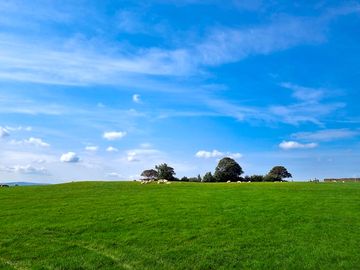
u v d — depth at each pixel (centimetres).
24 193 6116
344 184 7231
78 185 7306
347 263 2823
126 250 3142
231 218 4038
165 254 3041
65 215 4297
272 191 5912
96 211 4469
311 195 5409
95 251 3127
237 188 6475
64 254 3064
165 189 6444
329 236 3419
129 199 5275
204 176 12900
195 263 2867
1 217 4269
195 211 4366
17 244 3312
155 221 3953
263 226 3744
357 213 4181
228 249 3131
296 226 3731
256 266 2805
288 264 2828
